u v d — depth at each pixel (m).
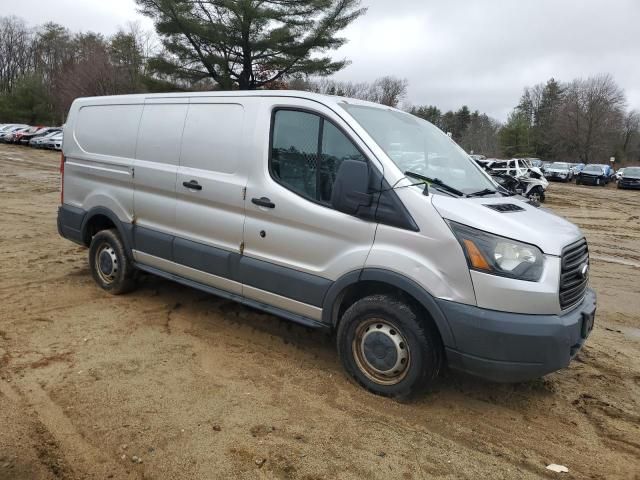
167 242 4.99
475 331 3.33
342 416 3.54
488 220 3.43
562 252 3.44
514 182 5.73
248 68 31.23
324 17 29.97
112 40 54.62
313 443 3.21
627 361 4.75
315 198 3.97
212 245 4.64
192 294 5.91
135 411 3.44
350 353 3.90
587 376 4.38
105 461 2.94
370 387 3.82
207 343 4.62
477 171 4.59
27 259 7.23
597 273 8.72
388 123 4.24
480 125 103.00
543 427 3.57
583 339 3.63
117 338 4.61
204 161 4.67
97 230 6.05
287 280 4.11
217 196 4.52
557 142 77.44
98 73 51.25
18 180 18.42
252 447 3.13
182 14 28.17
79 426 3.25
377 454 3.15
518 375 3.36
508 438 3.42
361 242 3.73
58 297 5.61
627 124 79.69
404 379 3.65
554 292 3.32
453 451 3.24
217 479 2.84
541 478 3.04
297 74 32.50
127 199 5.39
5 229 9.51
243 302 4.50
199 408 3.53
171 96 5.08
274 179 4.18
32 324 4.81
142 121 5.27
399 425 3.47
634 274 8.75
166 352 4.38
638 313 6.39
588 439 3.45
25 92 65.62
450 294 3.41
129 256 5.53
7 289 5.79
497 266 3.31
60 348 4.34
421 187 3.61
